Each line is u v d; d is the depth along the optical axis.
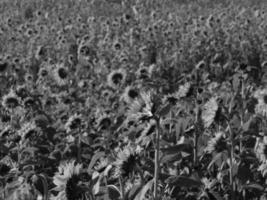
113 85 8.23
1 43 15.88
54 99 8.72
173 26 16.67
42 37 15.54
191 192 4.38
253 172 4.78
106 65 11.78
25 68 12.20
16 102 6.88
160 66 11.88
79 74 11.31
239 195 4.61
